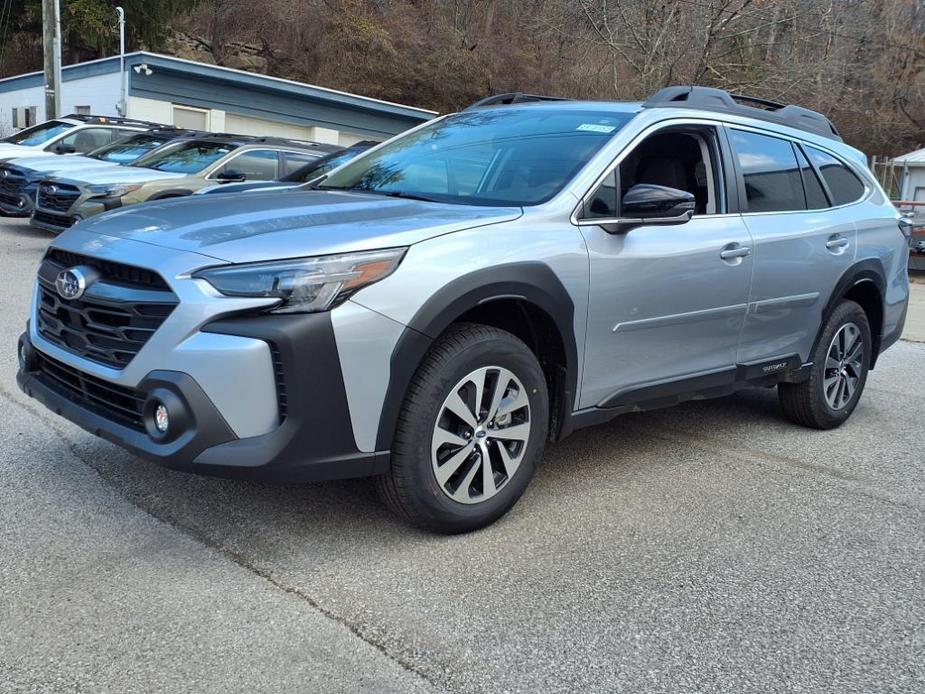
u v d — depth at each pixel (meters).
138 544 3.41
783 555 3.68
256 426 3.04
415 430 3.32
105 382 3.30
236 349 2.98
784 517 4.11
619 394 4.13
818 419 5.56
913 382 7.47
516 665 2.75
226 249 3.13
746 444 5.29
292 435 3.05
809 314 5.19
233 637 2.80
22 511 3.65
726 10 16.61
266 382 3.02
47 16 21.06
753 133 4.98
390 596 3.12
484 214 3.65
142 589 3.07
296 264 3.05
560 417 3.92
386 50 36.97
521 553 3.54
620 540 3.73
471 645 2.84
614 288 3.92
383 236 3.27
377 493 3.49
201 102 24.78
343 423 3.14
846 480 4.70
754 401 6.39
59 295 3.50
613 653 2.85
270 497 3.92
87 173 11.13
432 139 4.90
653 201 3.81
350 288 3.10
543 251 3.63
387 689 2.58
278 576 3.22
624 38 18.69
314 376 3.04
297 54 39.78
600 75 24.70
